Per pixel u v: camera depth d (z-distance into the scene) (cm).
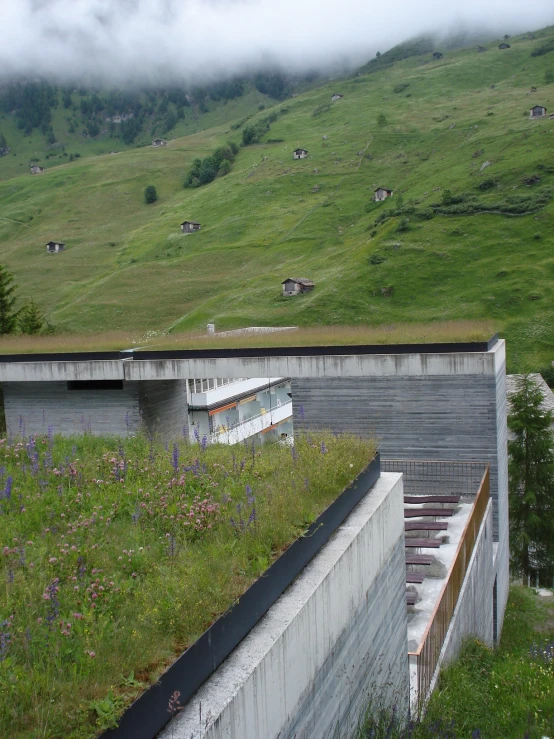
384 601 879
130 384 2041
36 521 780
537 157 11038
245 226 13250
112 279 11750
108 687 443
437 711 874
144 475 955
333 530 772
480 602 1504
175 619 530
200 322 8869
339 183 14312
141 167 19912
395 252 9306
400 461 1825
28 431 2066
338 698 693
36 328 4766
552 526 2520
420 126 16475
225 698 479
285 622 579
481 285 8275
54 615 545
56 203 17875
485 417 1806
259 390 3269
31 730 402
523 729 941
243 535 691
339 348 1909
